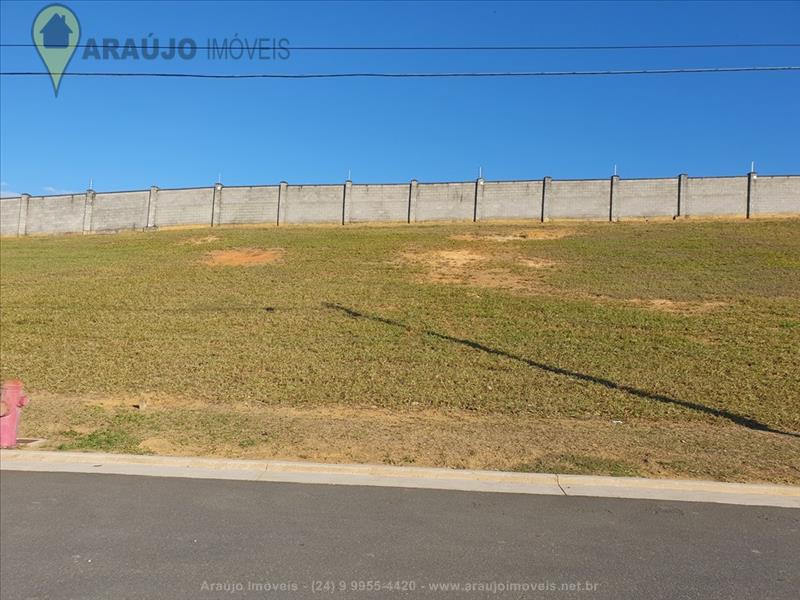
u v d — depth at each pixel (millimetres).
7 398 8188
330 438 8688
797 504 6402
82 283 24500
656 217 41625
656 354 14445
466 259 28016
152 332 17000
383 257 28828
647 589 4520
